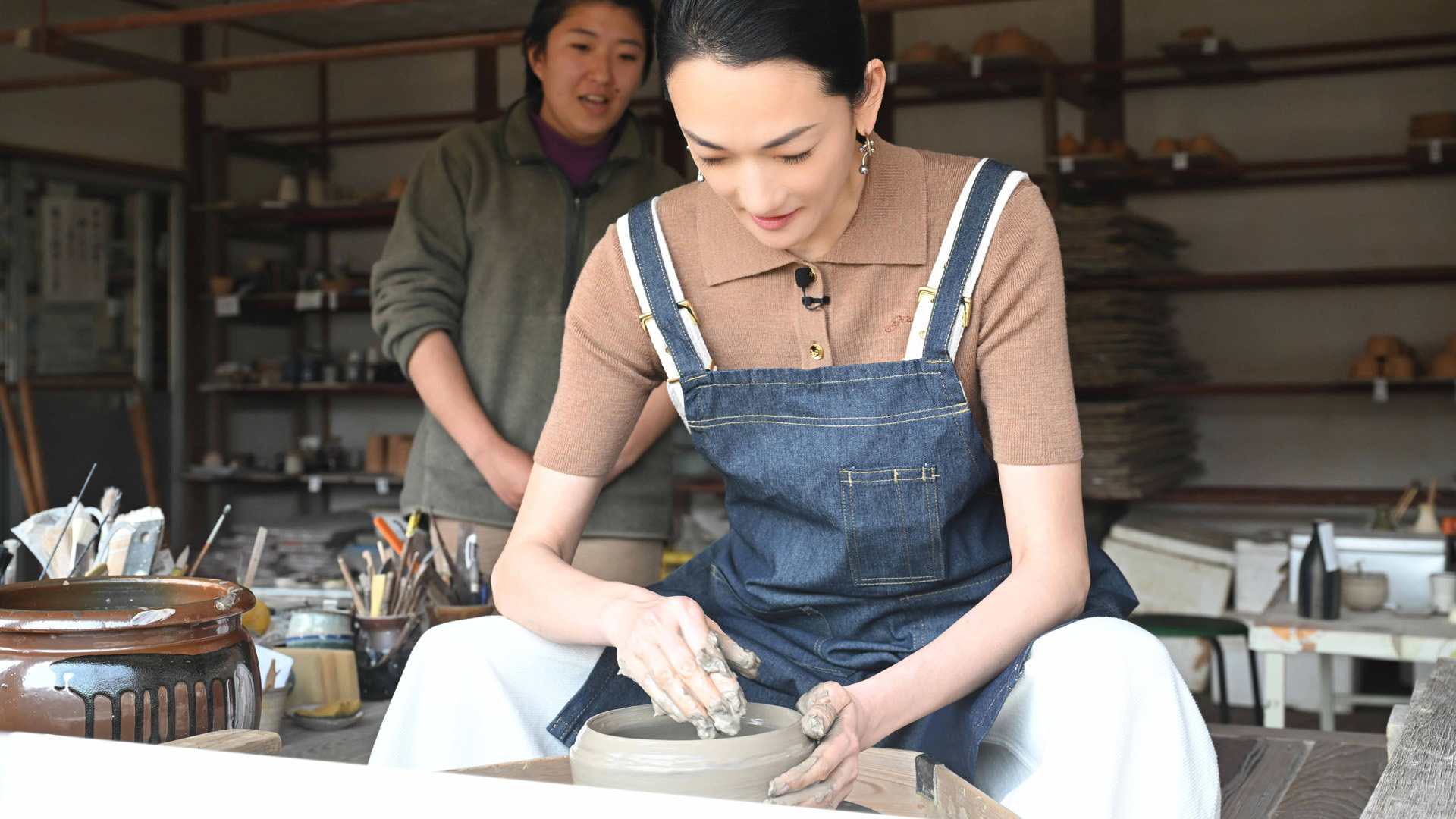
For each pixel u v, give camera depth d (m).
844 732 0.95
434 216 2.22
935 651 1.06
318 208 6.46
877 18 5.95
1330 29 5.49
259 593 2.55
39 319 5.91
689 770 0.88
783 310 1.24
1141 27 5.81
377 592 1.77
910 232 1.20
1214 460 5.75
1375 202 5.46
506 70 6.97
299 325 7.32
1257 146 5.61
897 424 1.19
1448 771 0.93
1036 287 1.17
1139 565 3.42
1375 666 4.95
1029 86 5.88
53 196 5.97
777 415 1.22
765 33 0.98
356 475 6.47
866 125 1.15
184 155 6.59
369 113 7.32
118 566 1.34
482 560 2.22
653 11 2.17
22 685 0.95
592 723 0.98
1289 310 5.61
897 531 1.20
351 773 0.66
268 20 6.72
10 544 1.39
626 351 1.30
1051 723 1.02
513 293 2.20
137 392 6.29
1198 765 1.02
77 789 0.72
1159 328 5.42
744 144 1.04
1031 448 1.15
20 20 5.77
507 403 2.21
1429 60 5.24
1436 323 5.38
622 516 2.13
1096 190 5.79
